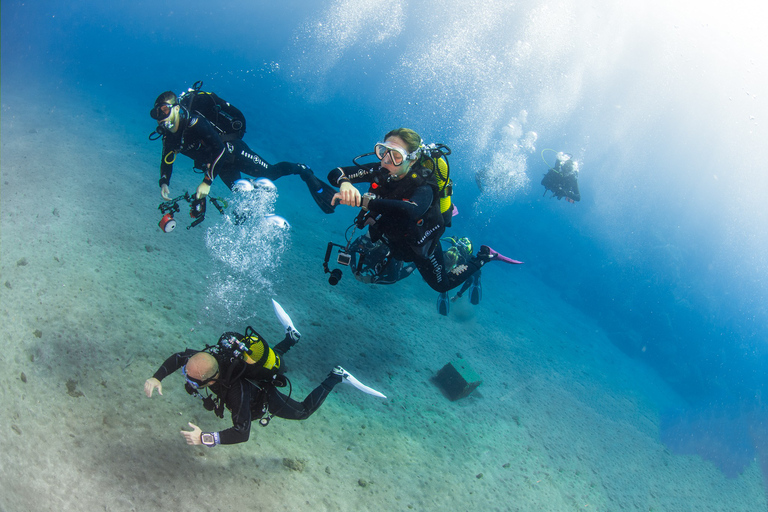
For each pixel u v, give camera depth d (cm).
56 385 325
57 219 538
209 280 543
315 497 328
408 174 205
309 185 375
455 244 673
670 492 619
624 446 684
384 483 375
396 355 591
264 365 271
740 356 1803
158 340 397
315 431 391
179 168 940
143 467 293
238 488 306
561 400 723
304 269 708
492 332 861
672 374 1605
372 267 476
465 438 493
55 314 380
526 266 2047
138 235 572
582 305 1908
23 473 270
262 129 2036
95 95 1591
